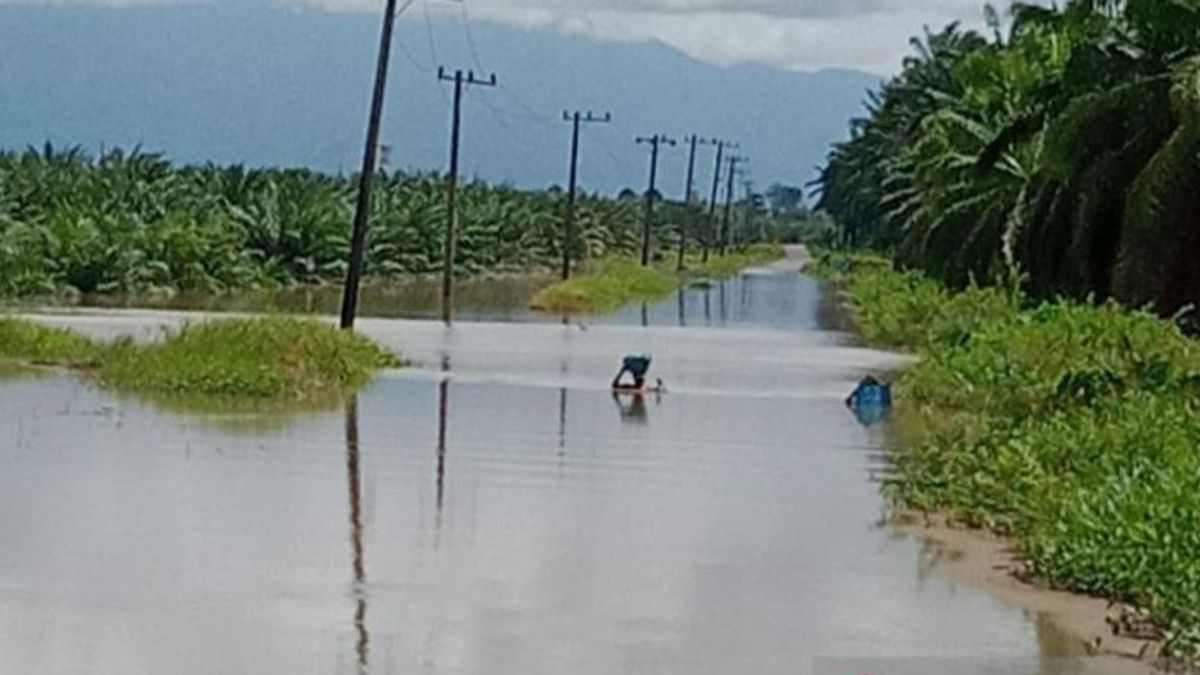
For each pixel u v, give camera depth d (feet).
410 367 291.38
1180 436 157.17
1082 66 309.83
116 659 91.91
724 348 363.35
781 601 111.45
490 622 102.83
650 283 650.02
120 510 139.23
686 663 94.48
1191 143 273.95
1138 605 110.22
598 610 107.04
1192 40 300.81
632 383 261.03
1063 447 157.07
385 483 158.71
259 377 241.76
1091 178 301.22
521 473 168.66
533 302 512.22
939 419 229.25
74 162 631.15
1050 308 276.62
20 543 123.85
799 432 212.84
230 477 159.43
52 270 524.93
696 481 166.71
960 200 450.30
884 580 119.14
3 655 92.07
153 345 265.54
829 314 522.47
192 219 596.70
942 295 408.05
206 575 114.21
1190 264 278.46
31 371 264.31
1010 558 127.95
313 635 98.37
